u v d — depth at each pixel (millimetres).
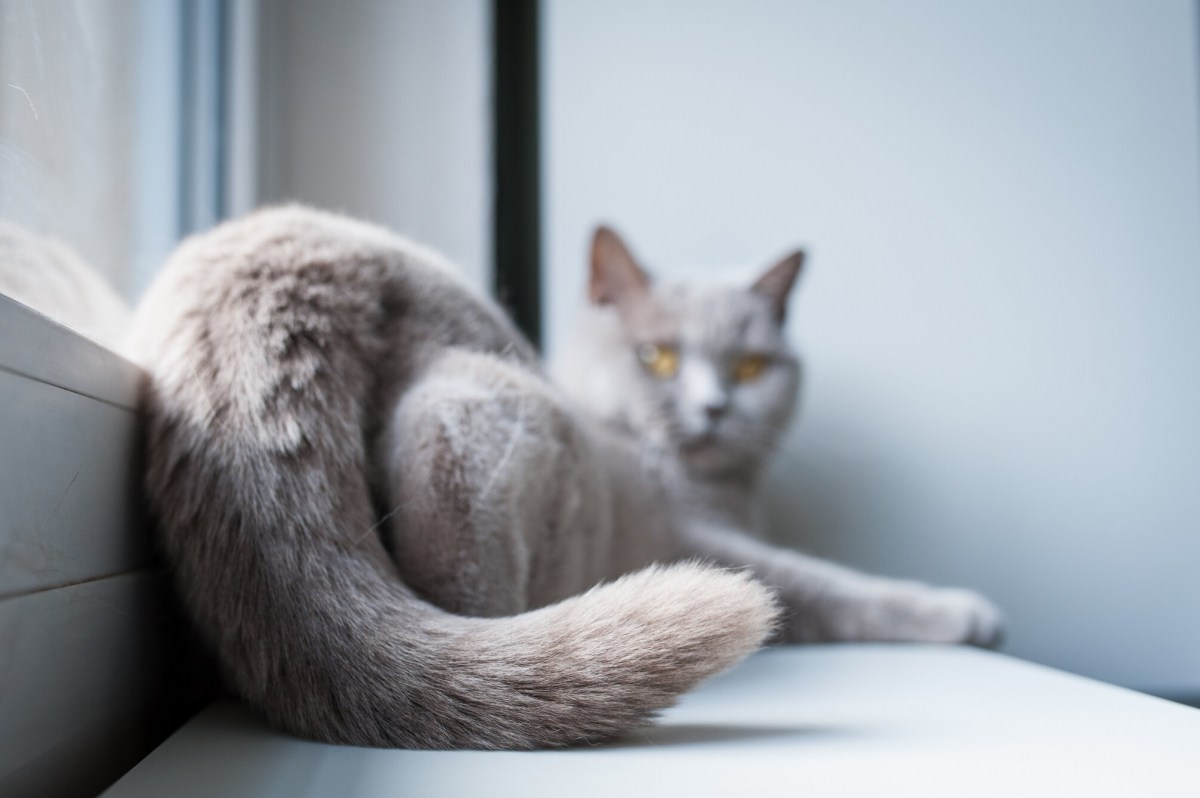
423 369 495
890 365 766
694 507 689
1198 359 771
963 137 775
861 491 762
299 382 461
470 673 402
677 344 705
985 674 541
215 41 683
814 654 594
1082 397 767
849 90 775
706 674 398
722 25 772
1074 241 773
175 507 445
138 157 597
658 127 768
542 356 754
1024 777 353
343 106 747
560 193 760
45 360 332
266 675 420
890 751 391
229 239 491
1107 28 777
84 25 521
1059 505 759
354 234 518
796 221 771
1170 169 777
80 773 367
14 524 305
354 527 448
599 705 393
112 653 404
